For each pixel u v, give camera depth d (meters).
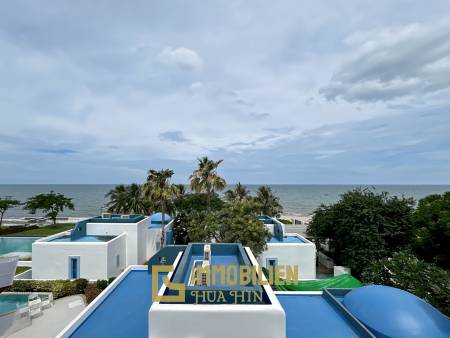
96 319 11.20
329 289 14.19
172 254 18.06
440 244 23.33
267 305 8.25
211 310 8.02
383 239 27.25
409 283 17.61
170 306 8.13
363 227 26.59
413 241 26.02
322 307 12.53
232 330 8.00
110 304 12.57
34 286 21.30
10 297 20.34
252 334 8.01
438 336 10.14
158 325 7.96
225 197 53.16
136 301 12.91
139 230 29.69
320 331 10.43
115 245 25.22
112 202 51.47
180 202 48.31
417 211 26.05
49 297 20.38
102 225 28.52
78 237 26.98
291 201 164.50
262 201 51.09
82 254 23.09
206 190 37.78
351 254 26.59
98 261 23.19
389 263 19.77
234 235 23.30
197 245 15.88
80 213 105.75
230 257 15.30
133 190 50.62
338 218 29.14
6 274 20.41
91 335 10.05
